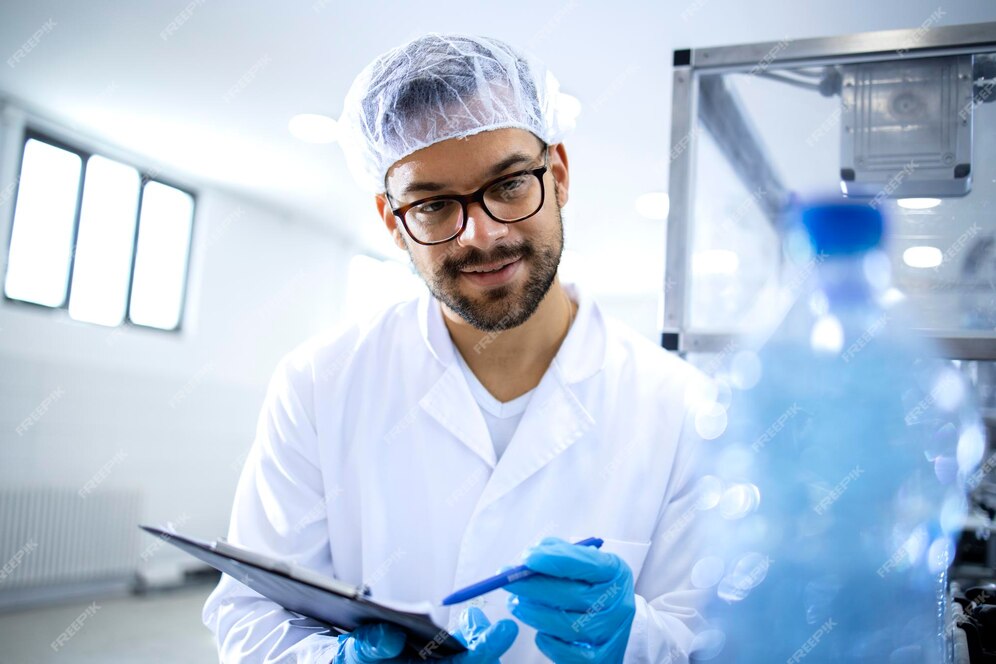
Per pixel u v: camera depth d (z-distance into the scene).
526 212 1.00
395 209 1.08
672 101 1.61
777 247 1.71
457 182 1.00
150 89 4.12
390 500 1.17
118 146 4.93
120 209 5.13
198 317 5.62
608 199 5.19
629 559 1.12
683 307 1.56
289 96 4.09
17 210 4.52
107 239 5.06
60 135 4.70
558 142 1.20
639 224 5.67
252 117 4.39
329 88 3.96
